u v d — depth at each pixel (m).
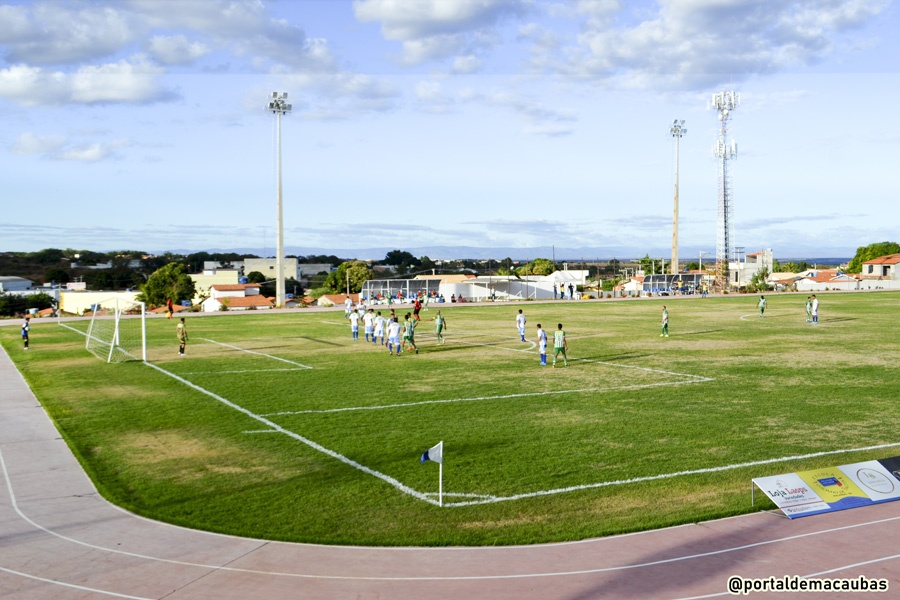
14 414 23.02
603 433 19.55
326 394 25.67
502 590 10.09
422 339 44.78
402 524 12.86
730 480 15.30
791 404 23.25
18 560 11.28
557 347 32.09
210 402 24.47
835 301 81.62
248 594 10.01
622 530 12.33
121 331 53.88
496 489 14.88
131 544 11.94
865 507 13.51
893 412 21.94
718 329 49.44
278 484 15.31
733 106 106.50
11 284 152.88
